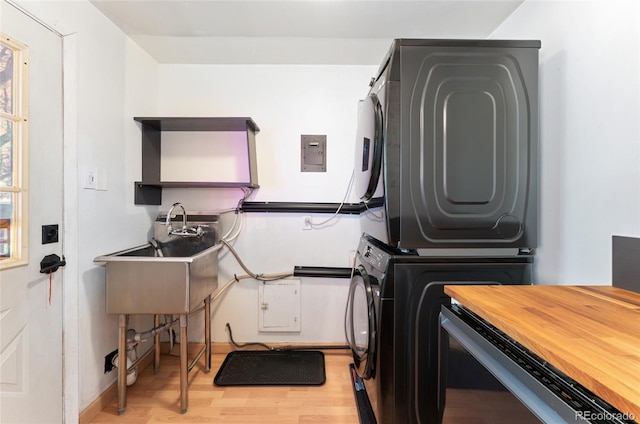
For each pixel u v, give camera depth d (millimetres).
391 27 1691
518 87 1217
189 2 1479
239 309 2148
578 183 1126
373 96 1411
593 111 1069
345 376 1843
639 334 589
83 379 1411
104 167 1576
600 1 1042
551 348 533
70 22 1354
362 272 1511
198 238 2035
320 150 2146
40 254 1246
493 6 1493
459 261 1220
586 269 1095
